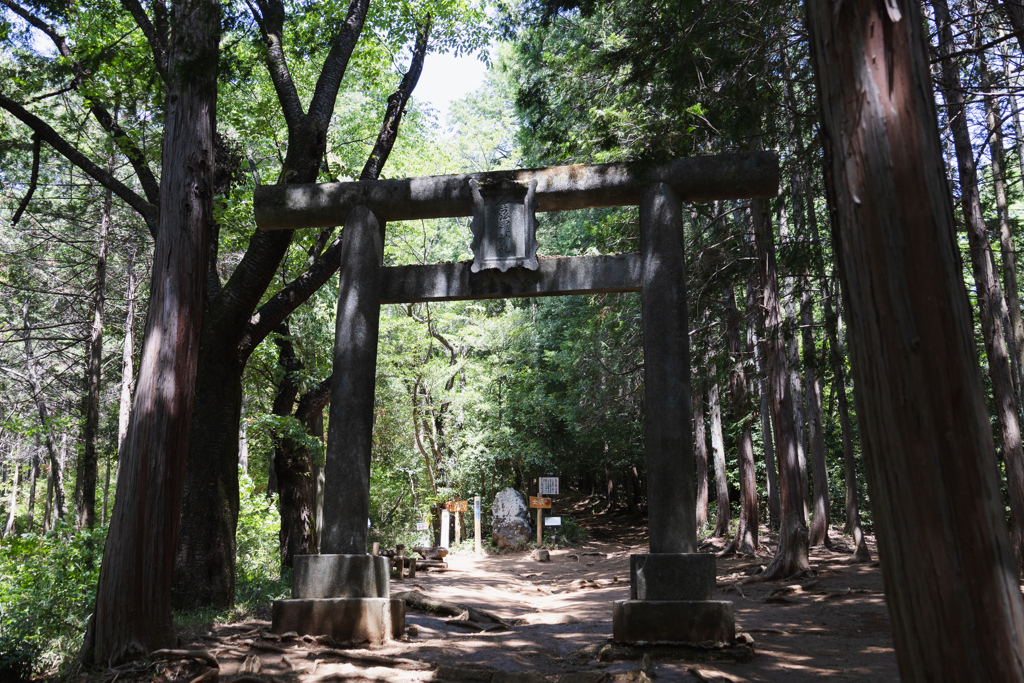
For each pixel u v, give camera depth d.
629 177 8.76
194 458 11.09
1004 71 11.81
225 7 11.48
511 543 25.72
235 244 15.15
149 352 7.62
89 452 20.30
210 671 6.52
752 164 8.48
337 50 12.80
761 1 9.75
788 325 15.94
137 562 7.20
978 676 2.75
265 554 18.61
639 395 24.56
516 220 8.95
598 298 20.52
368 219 9.23
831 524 29.00
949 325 3.01
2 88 12.91
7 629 8.68
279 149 17.58
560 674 6.88
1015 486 11.77
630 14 13.54
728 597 13.51
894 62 3.22
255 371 18.41
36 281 25.80
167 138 8.09
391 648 7.94
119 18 14.24
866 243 3.17
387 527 28.38
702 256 16.48
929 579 2.87
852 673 6.91
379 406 28.69
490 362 29.28
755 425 28.55
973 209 12.06
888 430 3.03
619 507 37.09
